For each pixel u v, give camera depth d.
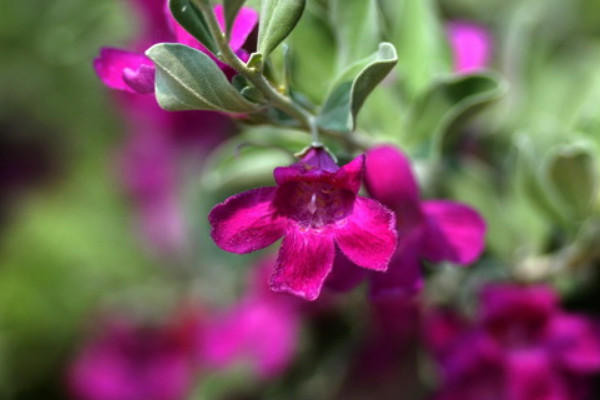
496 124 0.29
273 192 0.20
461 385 0.26
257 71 0.20
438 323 0.26
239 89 0.20
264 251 0.30
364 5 0.23
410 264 0.22
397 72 0.25
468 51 0.29
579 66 0.30
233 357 0.30
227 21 0.19
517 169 0.27
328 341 0.29
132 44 0.30
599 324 0.26
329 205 0.20
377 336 0.29
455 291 0.27
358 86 0.20
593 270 0.27
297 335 0.30
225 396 0.30
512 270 0.26
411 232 0.22
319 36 0.24
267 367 0.30
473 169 0.26
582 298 0.27
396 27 0.25
